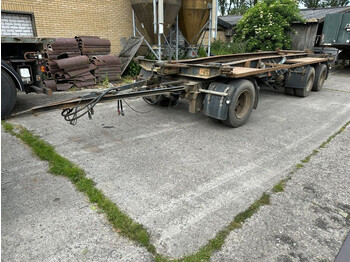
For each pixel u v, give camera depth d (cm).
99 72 793
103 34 964
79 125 459
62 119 489
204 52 1205
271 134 427
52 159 327
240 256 190
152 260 186
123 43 997
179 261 185
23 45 562
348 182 287
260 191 268
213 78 452
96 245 199
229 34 1625
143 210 236
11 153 346
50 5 816
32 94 673
